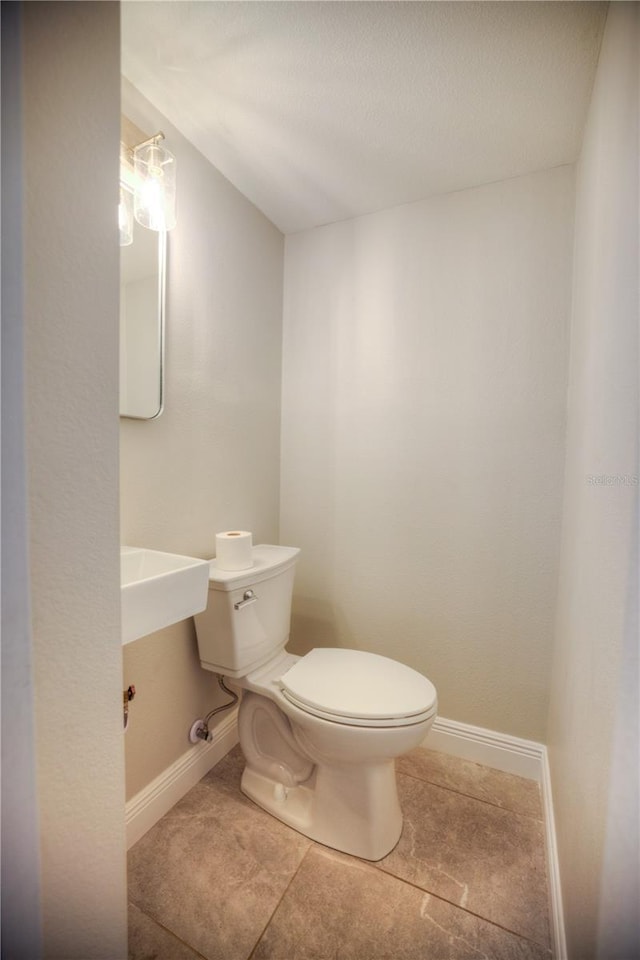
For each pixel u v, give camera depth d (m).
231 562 1.30
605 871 0.62
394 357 1.67
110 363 0.60
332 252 1.78
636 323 0.62
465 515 1.58
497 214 1.49
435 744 1.64
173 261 1.28
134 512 1.19
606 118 0.90
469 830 1.26
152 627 0.89
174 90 1.13
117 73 0.59
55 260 0.52
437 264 1.59
